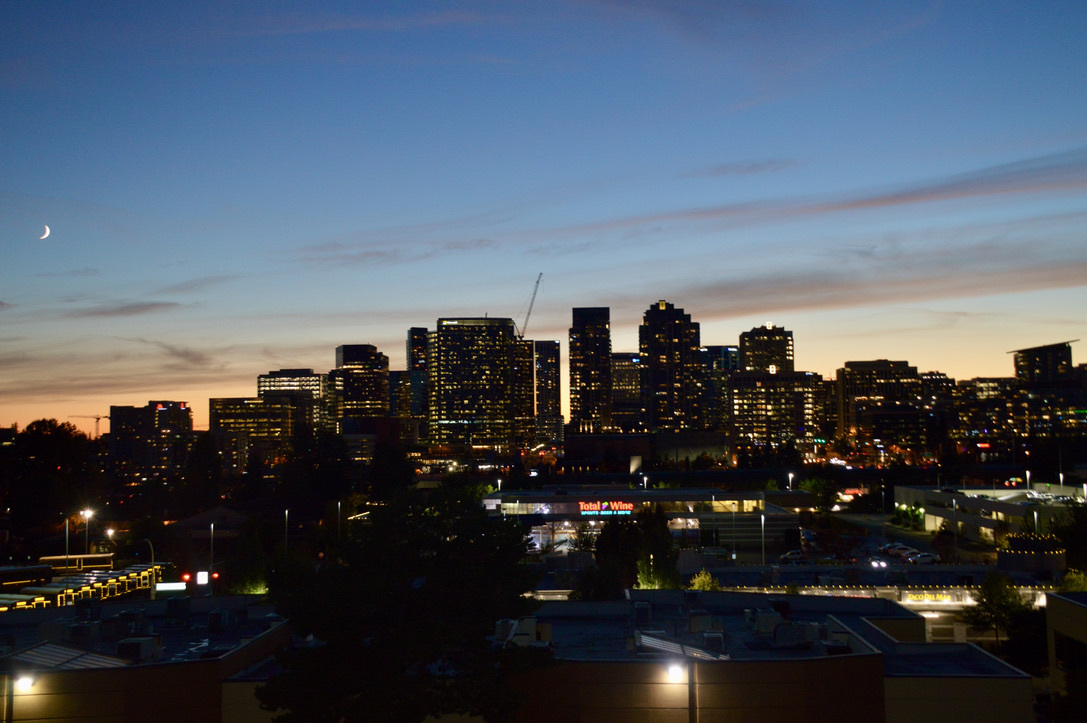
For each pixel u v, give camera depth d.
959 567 99.19
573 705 37.78
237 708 38.47
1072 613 57.28
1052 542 104.19
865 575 96.19
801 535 165.88
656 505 153.12
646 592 57.00
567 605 53.38
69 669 38.44
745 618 50.12
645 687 37.59
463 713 34.91
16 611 55.56
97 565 140.12
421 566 38.50
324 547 145.88
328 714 35.56
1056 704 45.72
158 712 37.94
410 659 34.69
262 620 54.41
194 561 154.62
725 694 37.28
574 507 171.25
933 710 37.41
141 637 47.38
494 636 44.41
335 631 35.72
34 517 174.88
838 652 41.38
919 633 50.25
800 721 37.00
